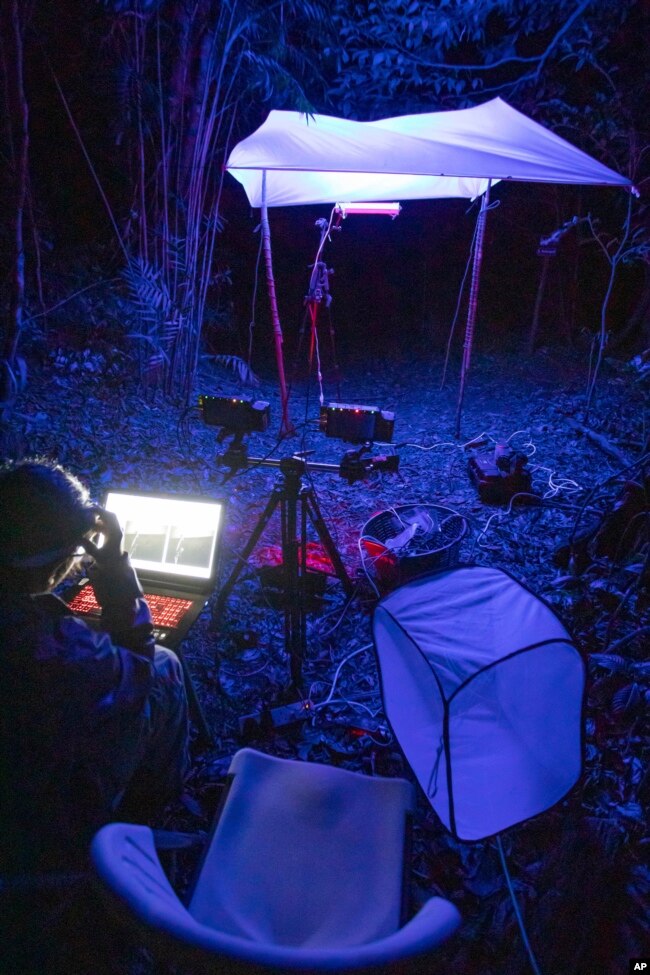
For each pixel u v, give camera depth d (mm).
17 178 3842
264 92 5840
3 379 4055
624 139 7207
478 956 1833
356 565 3846
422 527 3742
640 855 2102
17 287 3955
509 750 1970
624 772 2428
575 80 7508
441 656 1930
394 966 934
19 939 1539
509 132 4848
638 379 7016
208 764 2451
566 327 8711
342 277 9758
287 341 8992
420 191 5703
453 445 5887
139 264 5699
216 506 2576
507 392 7328
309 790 1717
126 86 5406
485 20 7430
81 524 1544
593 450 5730
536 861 2113
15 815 1479
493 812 1856
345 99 7887
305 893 1485
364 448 2729
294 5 5965
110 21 5516
